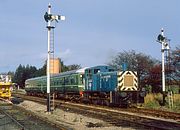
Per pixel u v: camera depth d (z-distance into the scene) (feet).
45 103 135.44
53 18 94.68
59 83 166.30
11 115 86.84
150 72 176.55
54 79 174.70
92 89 129.29
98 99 123.65
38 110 106.42
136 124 68.23
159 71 171.42
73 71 146.51
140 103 115.55
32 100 163.12
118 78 109.81
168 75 157.38
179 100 125.80
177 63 161.17
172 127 63.36
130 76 111.14
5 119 78.02
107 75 116.57
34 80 218.79
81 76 139.54
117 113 89.97
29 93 237.66
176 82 161.58
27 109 106.01
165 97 121.49
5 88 136.87
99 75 123.54
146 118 76.84
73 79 145.28
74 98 149.89
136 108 105.81
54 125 65.36
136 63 216.33
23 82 466.70
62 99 169.37
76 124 70.54
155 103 121.29
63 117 85.97
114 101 110.42
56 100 164.55
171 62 160.97
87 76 135.03
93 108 105.29
